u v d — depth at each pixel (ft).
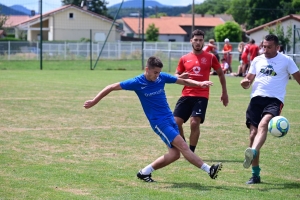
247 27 309.01
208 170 31.58
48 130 51.90
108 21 277.44
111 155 41.09
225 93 42.19
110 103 75.10
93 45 210.59
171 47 227.40
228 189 31.60
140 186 31.91
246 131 53.83
